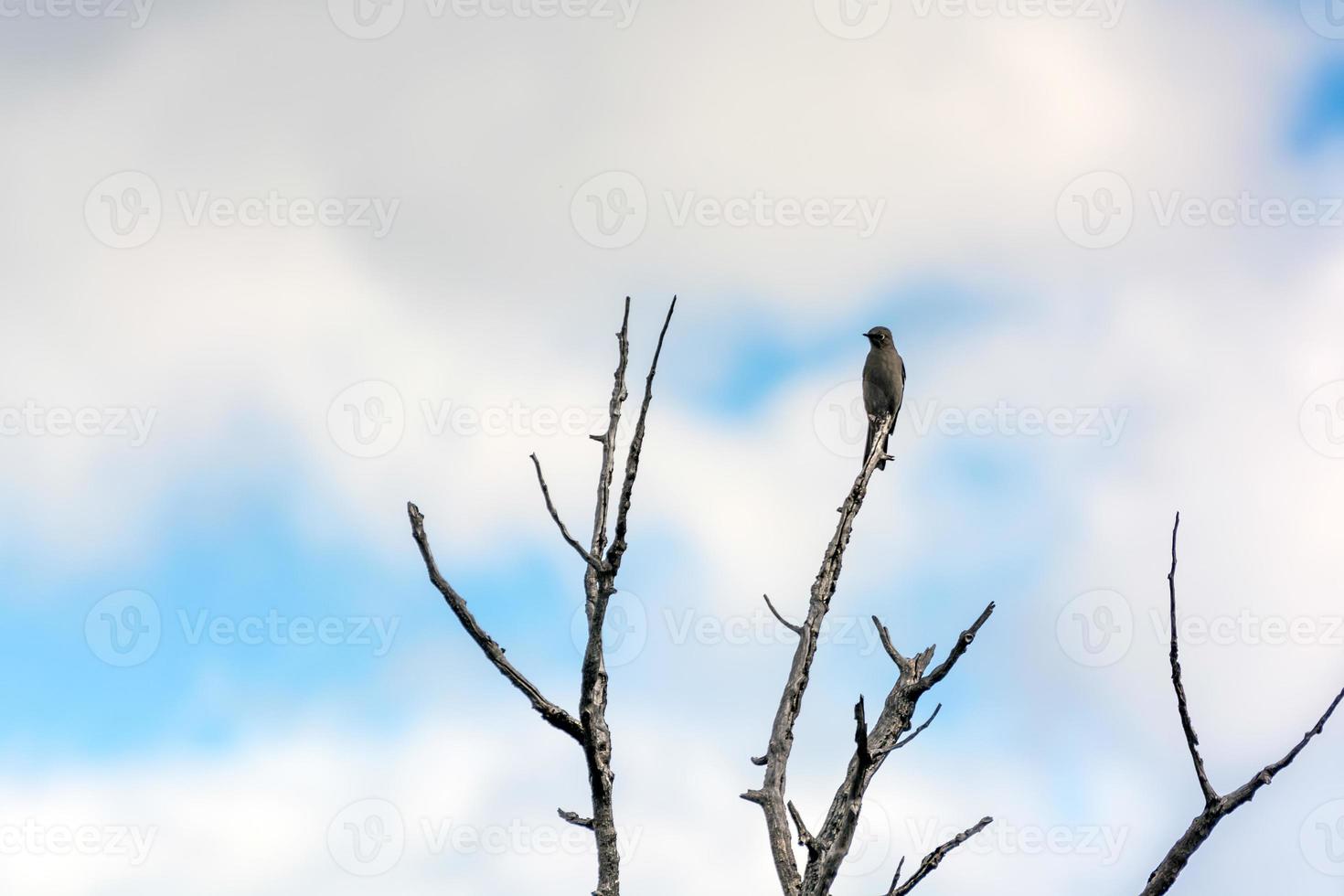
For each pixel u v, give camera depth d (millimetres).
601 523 13359
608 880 12586
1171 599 11320
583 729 12789
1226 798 11008
